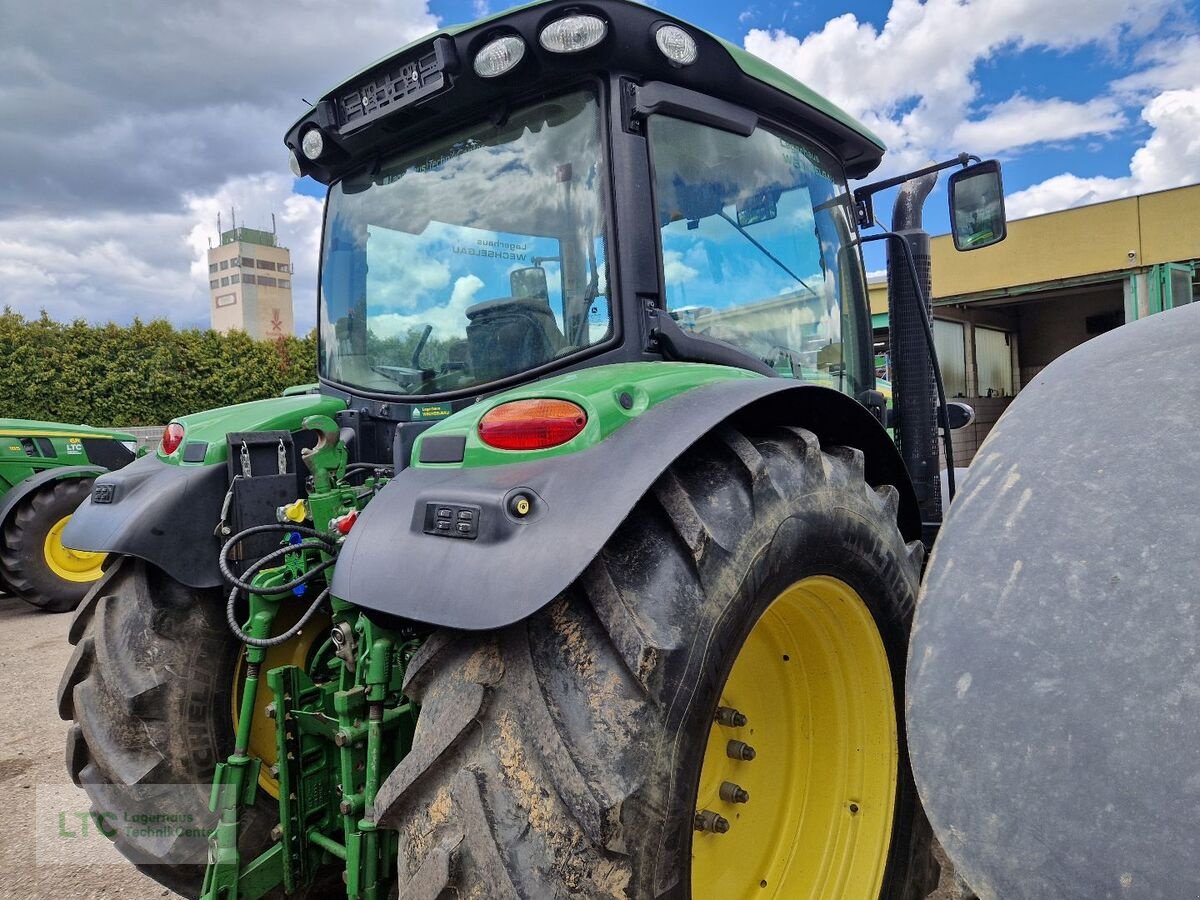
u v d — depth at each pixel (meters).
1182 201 11.02
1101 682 0.74
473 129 2.11
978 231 2.71
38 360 16.16
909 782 1.93
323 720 1.87
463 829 1.23
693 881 1.65
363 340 2.44
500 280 2.06
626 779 1.22
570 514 1.33
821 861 1.87
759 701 1.88
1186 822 0.66
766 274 2.30
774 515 1.54
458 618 1.28
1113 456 0.88
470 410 1.65
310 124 2.30
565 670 1.30
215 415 2.46
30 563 6.32
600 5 1.75
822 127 2.51
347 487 2.14
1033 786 0.74
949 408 3.34
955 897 2.33
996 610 0.84
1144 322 1.12
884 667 1.91
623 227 1.82
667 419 1.47
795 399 1.79
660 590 1.35
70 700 2.25
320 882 2.27
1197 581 0.74
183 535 2.17
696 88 2.03
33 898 2.55
